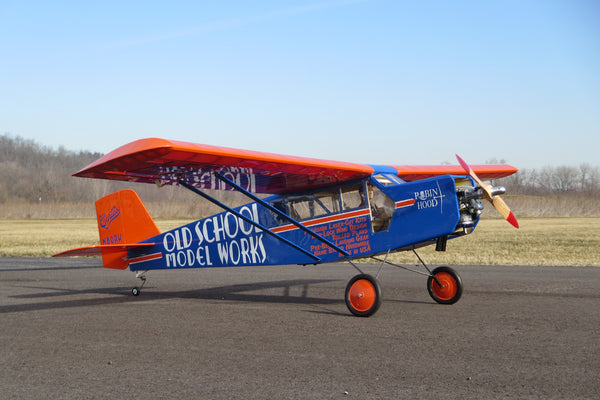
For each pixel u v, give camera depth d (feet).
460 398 12.01
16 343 17.89
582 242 60.08
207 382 13.50
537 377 13.37
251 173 23.04
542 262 42.42
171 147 17.94
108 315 22.81
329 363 14.94
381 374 13.87
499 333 18.17
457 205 21.83
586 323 19.57
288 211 26.35
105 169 20.21
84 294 29.76
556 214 144.97
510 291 27.73
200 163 20.67
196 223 28.66
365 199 24.32
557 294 26.55
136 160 19.07
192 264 28.84
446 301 24.30
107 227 31.19
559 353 15.53
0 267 45.68
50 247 64.80
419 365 14.60
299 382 13.35
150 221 29.91
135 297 28.45
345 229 24.73
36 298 28.25
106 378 13.97
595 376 13.39
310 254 25.29
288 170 22.62
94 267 45.39
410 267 41.42
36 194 263.29
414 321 20.54
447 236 23.36
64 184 284.00
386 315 21.88
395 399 12.04
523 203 155.74
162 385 13.33
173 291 30.63
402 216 23.07
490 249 54.29
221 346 17.06
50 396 12.71
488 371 13.93
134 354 16.26
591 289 28.02
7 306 25.57
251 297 27.78
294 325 20.20
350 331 19.01
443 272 24.52
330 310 23.49
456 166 31.01
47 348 17.16
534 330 18.53
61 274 40.22
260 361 15.25
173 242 29.30
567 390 12.40
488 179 35.06
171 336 18.58
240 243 27.43
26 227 120.37
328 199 25.43
